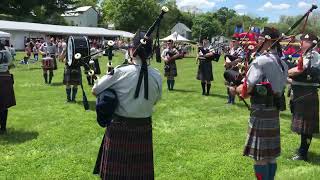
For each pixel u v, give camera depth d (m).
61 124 7.21
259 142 3.92
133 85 3.20
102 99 3.15
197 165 5.15
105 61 24.84
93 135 6.50
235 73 4.11
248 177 4.79
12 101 6.47
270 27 3.94
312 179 4.68
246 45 5.59
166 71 11.98
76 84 9.48
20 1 55.66
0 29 40.22
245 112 8.73
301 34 5.14
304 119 5.29
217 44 11.15
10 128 6.89
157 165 5.14
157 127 7.16
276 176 4.77
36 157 5.38
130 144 3.25
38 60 24.52
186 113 8.53
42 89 11.71
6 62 6.38
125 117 3.25
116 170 3.25
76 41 6.33
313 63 5.14
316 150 5.95
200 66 11.05
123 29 72.62
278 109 3.97
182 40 44.38
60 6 60.91
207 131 6.91
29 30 42.59
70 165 5.09
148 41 3.24
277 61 3.87
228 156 5.52
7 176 4.71
